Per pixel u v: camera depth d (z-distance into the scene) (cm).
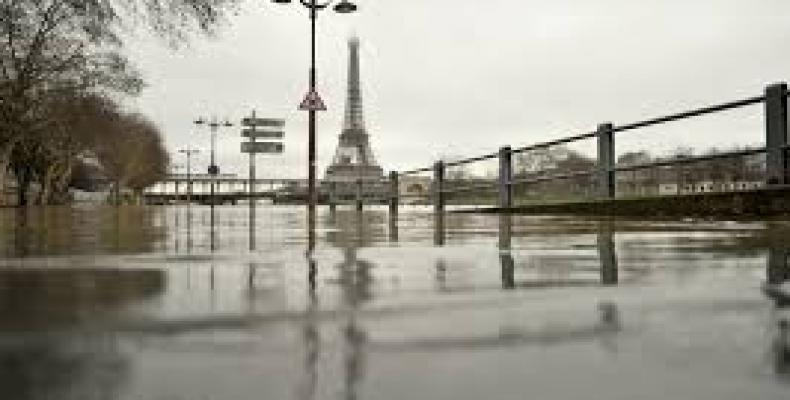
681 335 291
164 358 247
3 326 282
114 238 873
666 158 1452
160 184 10275
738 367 249
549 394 222
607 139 1431
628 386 230
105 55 4212
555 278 441
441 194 2236
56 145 5312
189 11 1991
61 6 2862
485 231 995
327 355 258
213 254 624
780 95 1039
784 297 364
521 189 1917
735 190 1148
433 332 292
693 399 219
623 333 294
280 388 223
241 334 282
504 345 274
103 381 222
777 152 1055
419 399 216
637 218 1354
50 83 4003
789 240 705
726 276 438
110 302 339
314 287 406
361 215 2095
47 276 448
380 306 342
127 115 8075
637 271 470
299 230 1118
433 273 475
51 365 235
